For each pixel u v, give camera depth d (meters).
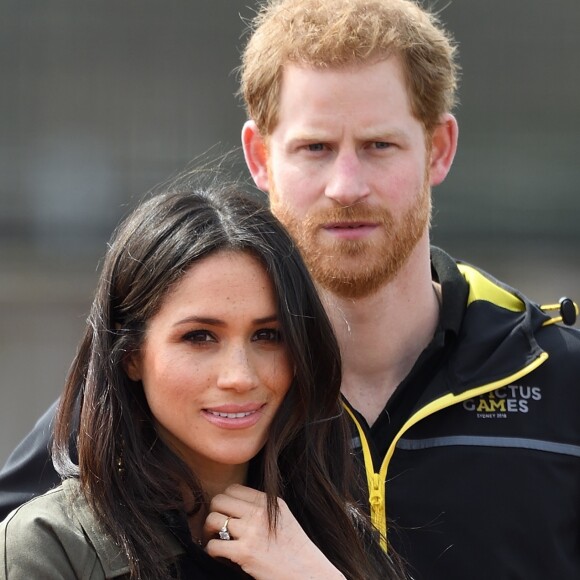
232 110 26.28
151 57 26.33
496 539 7.38
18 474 7.38
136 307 5.89
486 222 26.98
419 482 7.45
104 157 26.39
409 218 7.51
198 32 26.23
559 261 27.00
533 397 7.65
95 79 26.34
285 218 7.55
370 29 7.38
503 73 26.61
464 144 26.89
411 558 7.35
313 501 6.29
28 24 26.19
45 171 26.44
